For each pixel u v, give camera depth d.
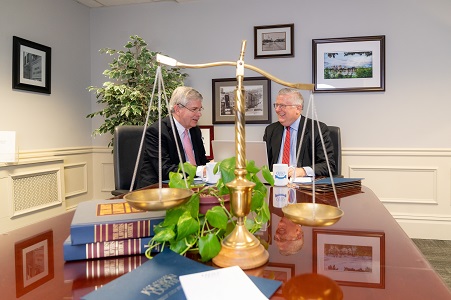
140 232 0.71
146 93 3.00
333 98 3.11
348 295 0.52
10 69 2.68
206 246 0.64
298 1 3.14
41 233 0.88
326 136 2.40
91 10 3.62
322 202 1.24
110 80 3.60
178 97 2.21
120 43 3.56
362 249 0.73
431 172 2.97
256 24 3.24
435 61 2.93
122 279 0.56
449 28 2.89
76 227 0.68
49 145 3.10
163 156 2.12
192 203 0.69
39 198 2.78
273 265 0.65
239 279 0.55
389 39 3.00
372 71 3.02
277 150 2.57
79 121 3.50
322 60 3.10
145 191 0.69
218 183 0.75
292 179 1.66
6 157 2.54
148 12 3.48
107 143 3.66
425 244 2.86
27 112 2.85
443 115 2.93
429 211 2.99
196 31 3.37
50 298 0.54
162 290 0.53
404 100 3.00
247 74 3.25
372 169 3.07
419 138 2.98
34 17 2.90
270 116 3.21
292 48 3.15
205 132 3.30
